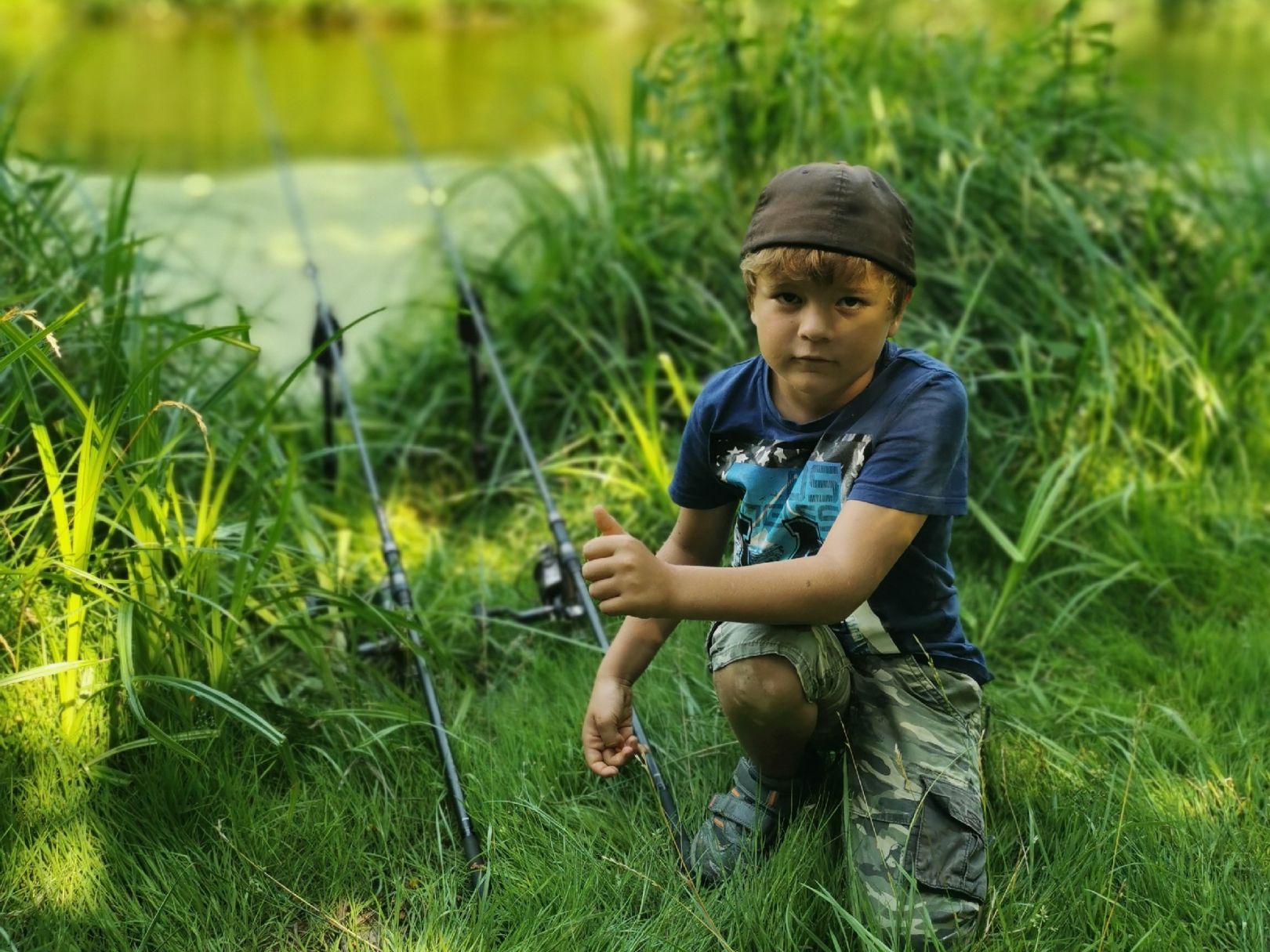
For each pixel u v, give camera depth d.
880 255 1.56
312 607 2.37
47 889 1.74
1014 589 2.48
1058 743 2.06
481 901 1.72
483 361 3.29
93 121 7.28
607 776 1.86
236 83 8.81
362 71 9.43
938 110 3.47
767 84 3.45
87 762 1.90
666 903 1.70
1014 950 1.61
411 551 2.81
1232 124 4.34
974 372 2.99
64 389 1.79
